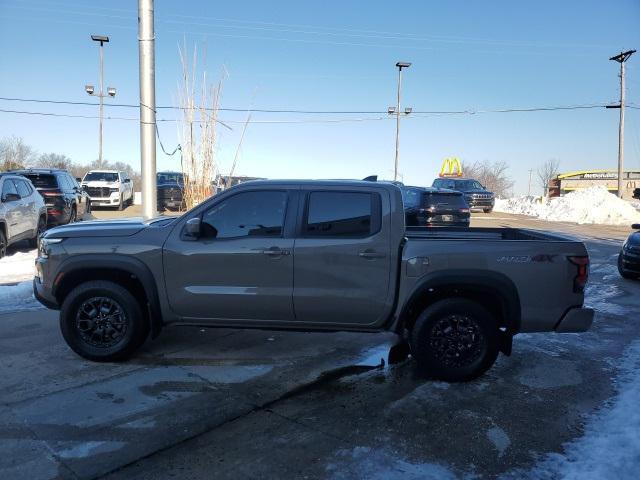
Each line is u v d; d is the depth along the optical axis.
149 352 5.80
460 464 3.63
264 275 5.10
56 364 5.38
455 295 5.17
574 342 6.52
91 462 3.59
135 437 3.94
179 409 4.42
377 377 5.23
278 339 6.37
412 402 4.65
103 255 5.25
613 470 3.53
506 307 5.03
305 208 5.13
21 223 11.84
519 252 4.96
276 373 5.28
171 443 3.87
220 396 4.70
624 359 5.88
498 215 31.62
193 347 6.00
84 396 4.63
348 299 5.05
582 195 31.55
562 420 4.32
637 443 3.89
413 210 16.03
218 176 12.71
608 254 15.30
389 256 5.02
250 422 4.23
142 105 11.28
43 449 3.74
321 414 4.39
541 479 3.45
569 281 4.98
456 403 4.64
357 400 4.68
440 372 5.06
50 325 6.73
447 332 5.06
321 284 5.07
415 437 4.01
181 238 5.21
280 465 3.59
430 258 4.96
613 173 46.28
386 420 4.30
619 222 29.38
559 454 3.77
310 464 3.61
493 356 5.06
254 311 5.19
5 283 8.96
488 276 4.94
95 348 5.40
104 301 5.38
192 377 5.12
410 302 5.01
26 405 4.43
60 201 14.87
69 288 5.51
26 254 11.82
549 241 5.04
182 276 5.19
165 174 24.56
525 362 5.74
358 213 5.09
